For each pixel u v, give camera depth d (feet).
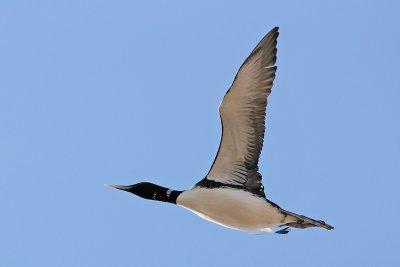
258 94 84.79
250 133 85.15
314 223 84.43
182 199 86.38
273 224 85.25
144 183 88.89
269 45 84.79
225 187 85.56
